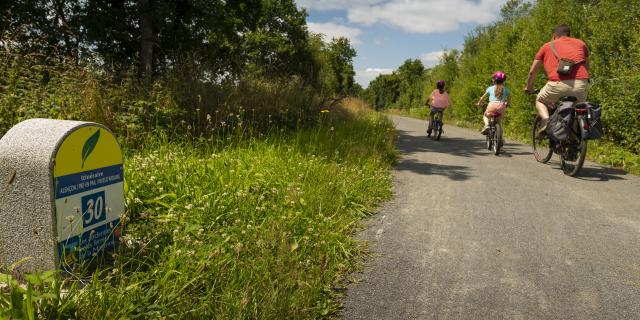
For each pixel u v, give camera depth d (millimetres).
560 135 6039
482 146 10047
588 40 9812
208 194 3676
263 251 2740
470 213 4336
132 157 5324
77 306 2078
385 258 3219
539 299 2639
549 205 4629
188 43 15352
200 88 7246
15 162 2396
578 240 3604
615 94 8328
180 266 2535
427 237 3658
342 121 10844
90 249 2633
